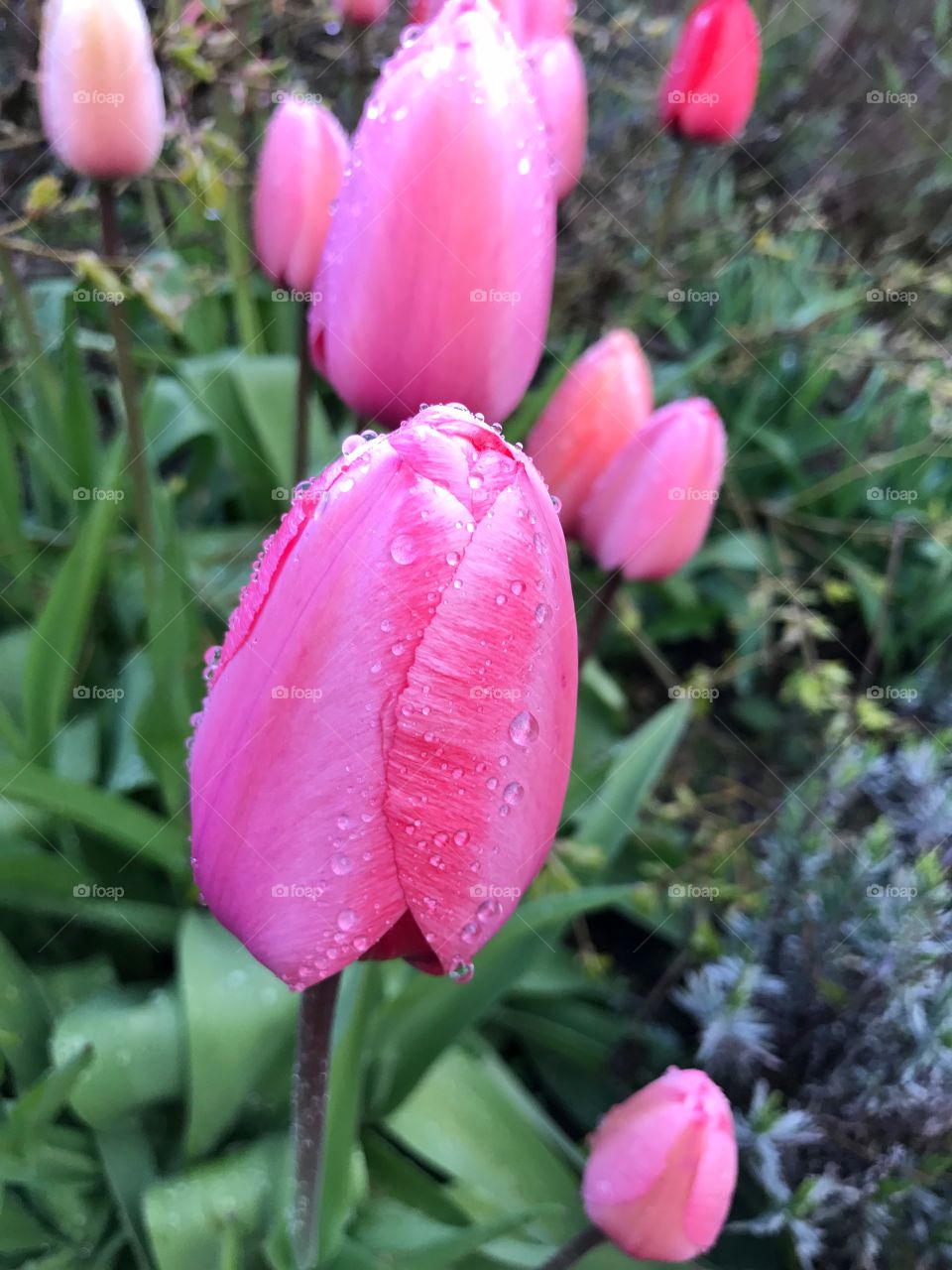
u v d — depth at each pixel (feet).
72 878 0.80
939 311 1.52
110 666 1.01
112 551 0.99
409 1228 0.73
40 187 0.75
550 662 0.40
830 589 1.25
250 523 1.18
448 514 0.36
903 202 1.62
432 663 0.37
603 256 1.38
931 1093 0.79
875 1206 0.79
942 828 0.97
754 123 1.64
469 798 0.39
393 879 0.40
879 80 1.68
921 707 1.29
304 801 0.38
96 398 1.40
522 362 0.62
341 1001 0.69
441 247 0.56
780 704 1.35
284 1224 0.65
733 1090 0.92
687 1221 0.57
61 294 1.14
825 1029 0.91
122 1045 0.71
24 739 0.86
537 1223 0.78
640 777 0.98
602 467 0.80
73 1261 0.71
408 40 0.66
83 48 0.66
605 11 1.50
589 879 0.99
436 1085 0.83
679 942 1.03
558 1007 0.99
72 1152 0.73
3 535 0.96
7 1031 0.69
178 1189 0.68
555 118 0.84
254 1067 0.70
